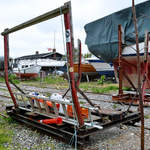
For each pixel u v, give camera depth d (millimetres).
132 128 5469
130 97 10008
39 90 15852
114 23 10461
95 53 11805
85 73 25891
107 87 16719
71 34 3775
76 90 3973
